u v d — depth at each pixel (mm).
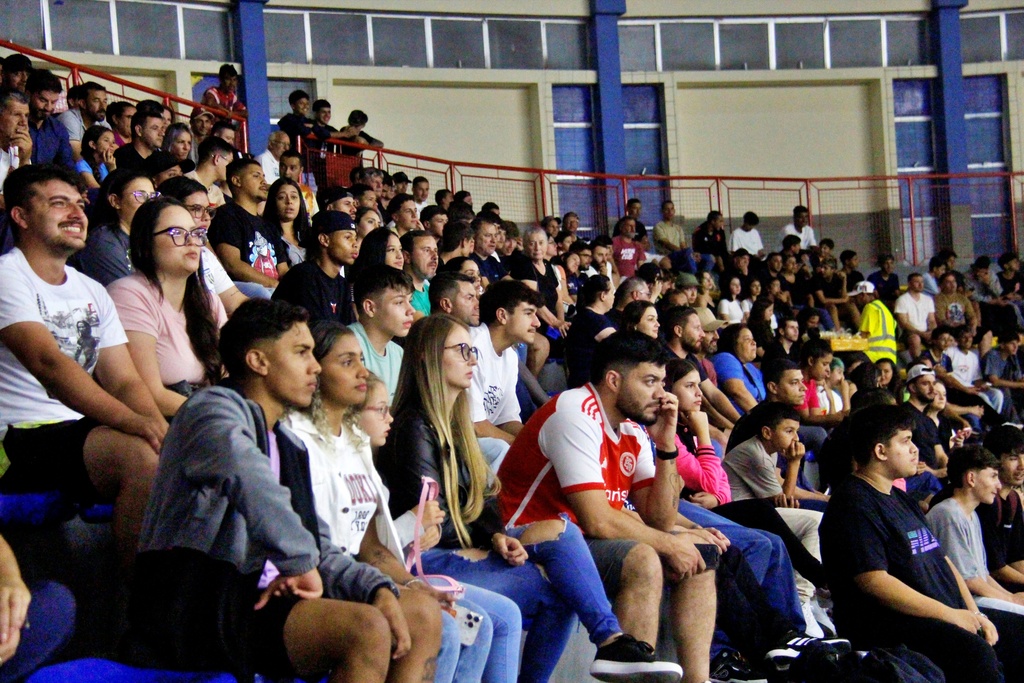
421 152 16734
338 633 3080
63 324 4047
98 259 5234
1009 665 5852
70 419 4086
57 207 4020
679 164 17656
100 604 4035
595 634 4219
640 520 4750
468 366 4312
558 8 17094
